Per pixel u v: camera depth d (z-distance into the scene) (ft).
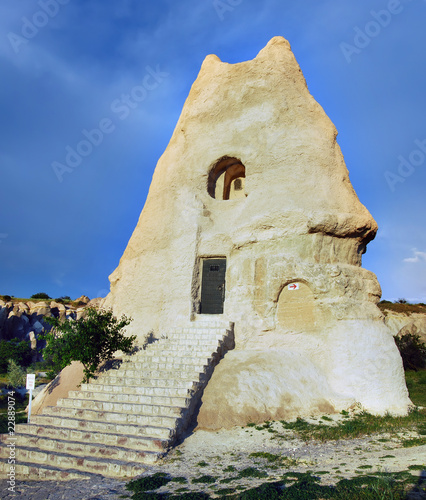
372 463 25.44
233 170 62.90
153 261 58.23
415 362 90.33
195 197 58.54
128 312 58.03
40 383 90.53
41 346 163.22
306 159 52.54
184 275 54.85
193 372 39.14
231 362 42.93
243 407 36.68
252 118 58.59
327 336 45.03
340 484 20.71
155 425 32.68
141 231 61.57
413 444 30.22
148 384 38.88
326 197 50.34
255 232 51.83
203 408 36.17
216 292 54.80
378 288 49.44
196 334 48.47
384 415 40.22
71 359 43.47
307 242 48.39
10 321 167.22
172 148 65.67
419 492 18.62
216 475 25.14
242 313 49.65
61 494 24.39
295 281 47.93
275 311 48.39
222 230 55.62
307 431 34.45
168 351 44.68
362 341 43.73
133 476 26.50
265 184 53.88
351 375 42.75
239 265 52.11
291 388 40.40
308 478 22.47
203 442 32.01
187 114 65.21
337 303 45.29
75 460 28.99
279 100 57.36
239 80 61.98
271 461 27.43
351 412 40.47
